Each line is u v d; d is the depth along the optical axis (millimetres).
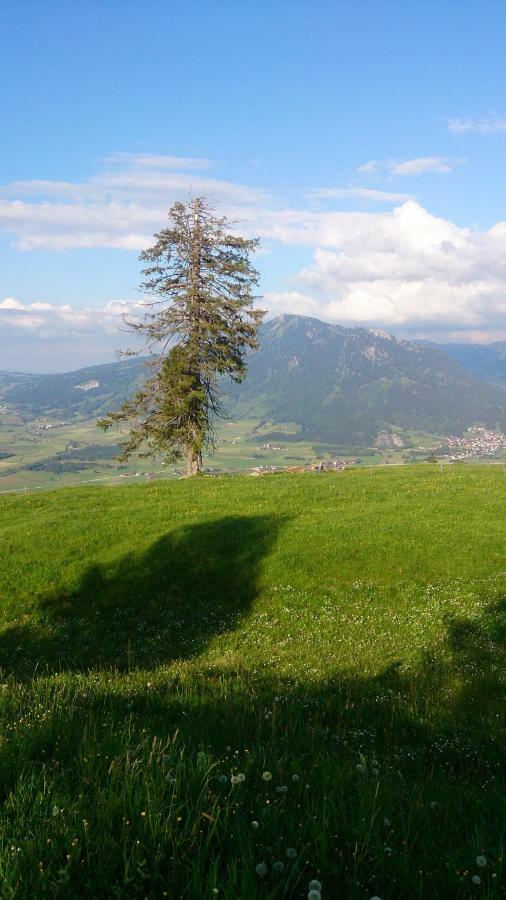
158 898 3338
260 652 14547
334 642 15008
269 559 20750
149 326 39250
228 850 3738
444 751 7184
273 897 3227
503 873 3623
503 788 5785
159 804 4012
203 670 11898
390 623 16312
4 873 3365
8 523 26906
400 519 24734
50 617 18344
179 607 18578
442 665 12492
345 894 3504
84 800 4133
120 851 3588
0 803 4168
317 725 7285
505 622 15406
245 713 7578
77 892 3367
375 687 10375
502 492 30219
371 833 3939
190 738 5957
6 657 15602
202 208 39406
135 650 15734
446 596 17891
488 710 9102
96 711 6988
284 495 30031
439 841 4109
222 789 4535
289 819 4113
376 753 6781
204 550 21641
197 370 38906
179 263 39469
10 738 5527
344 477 36188
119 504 29312
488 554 20734
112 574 20500
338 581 19375
